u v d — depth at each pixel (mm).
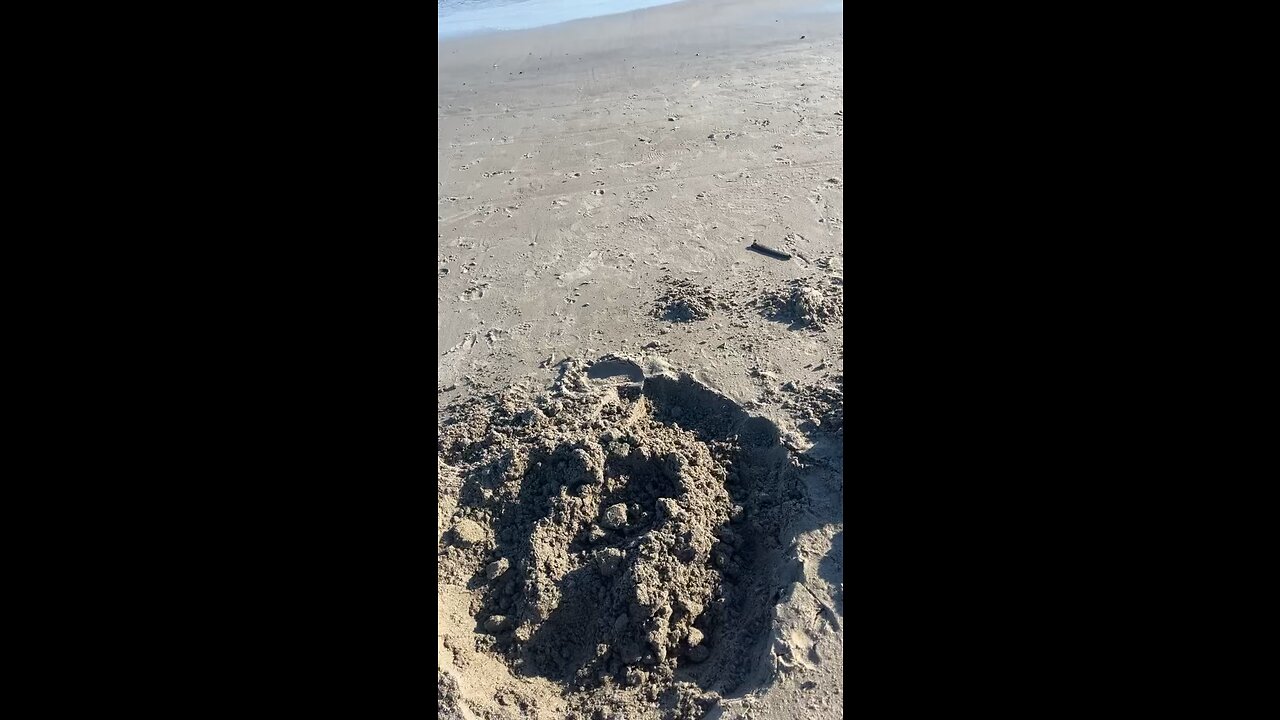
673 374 4512
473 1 15250
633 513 3742
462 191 7441
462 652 3230
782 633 3047
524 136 8641
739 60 10609
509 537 3734
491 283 5859
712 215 6480
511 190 7348
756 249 5902
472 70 11219
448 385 4797
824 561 3295
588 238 6348
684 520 3561
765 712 2820
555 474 3910
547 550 3553
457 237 6586
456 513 3824
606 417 4254
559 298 5574
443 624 3311
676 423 4301
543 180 7492
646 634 3227
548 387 4625
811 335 4758
